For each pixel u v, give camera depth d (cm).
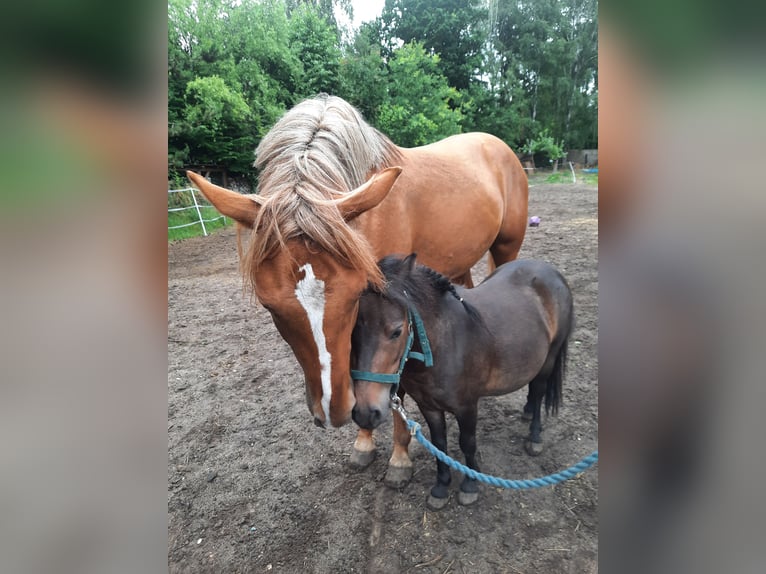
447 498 219
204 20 1228
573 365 345
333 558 197
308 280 140
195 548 208
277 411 315
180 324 488
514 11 2697
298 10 1597
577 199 1284
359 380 168
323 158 170
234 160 1329
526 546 196
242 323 486
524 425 279
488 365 205
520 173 353
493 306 222
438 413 206
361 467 250
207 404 328
